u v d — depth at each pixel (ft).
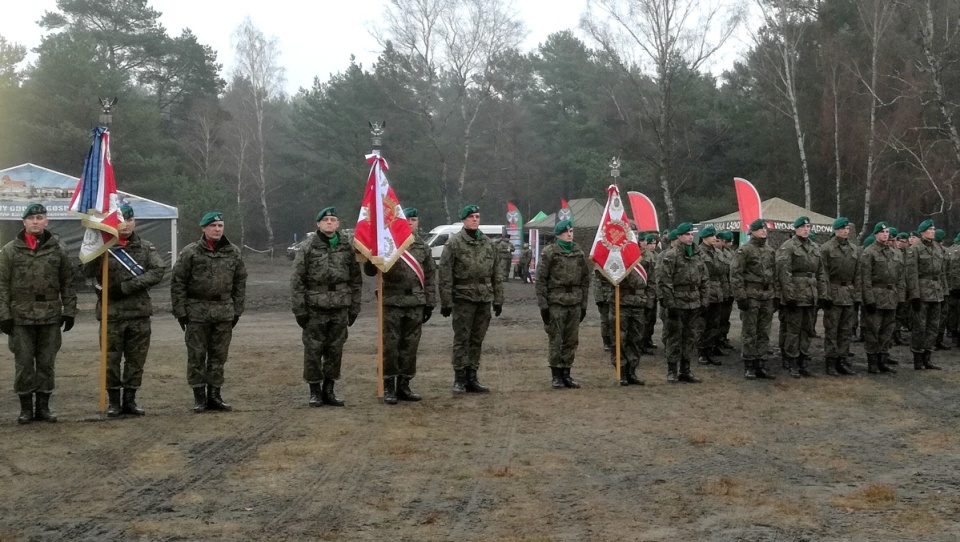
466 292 35.19
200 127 193.16
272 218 233.14
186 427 28.89
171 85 207.41
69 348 49.47
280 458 24.76
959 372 42.09
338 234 33.01
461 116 182.50
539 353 49.16
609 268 36.96
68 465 23.99
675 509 20.07
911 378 40.16
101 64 161.58
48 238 29.91
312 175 220.02
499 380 39.63
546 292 36.78
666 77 129.18
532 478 22.76
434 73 162.50
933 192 126.11
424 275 34.42
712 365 44.62
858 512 19.76
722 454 25.38
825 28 138.41
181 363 43.80
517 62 191.42
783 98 143.43
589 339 55.21
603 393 35.81
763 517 19.44
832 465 24.12
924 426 29.45
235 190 203.31
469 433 28.09
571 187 203.31
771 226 90.84
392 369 33.58
